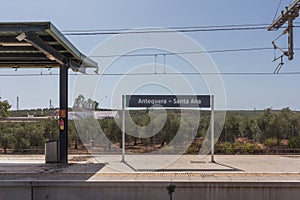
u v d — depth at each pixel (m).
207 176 9.68
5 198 9.05
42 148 18.84
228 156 14.70
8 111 29.73
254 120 20.31
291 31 11.53
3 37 10.80
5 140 18.84
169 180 9.07
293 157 14.29
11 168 11.31
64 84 12.82
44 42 10.80
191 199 8.90
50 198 9.03
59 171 10.64
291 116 20.42
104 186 9.01
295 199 8.80
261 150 16.62
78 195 9.02
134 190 8.98
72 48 11.95
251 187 8.86
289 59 11.57
